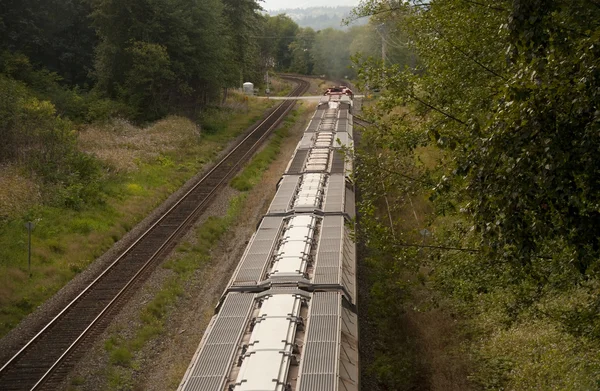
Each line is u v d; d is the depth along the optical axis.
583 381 10.89
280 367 9.34
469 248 10.41
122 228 23.89
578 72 6.41
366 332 15.38
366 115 12.89
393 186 12.35
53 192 25.09
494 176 6.85
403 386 13.16
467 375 13.28
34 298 17.67
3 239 20.47
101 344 15.05
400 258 10.84
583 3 7.11
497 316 13.87
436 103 12.40
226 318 11.29
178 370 13.88
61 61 50.16
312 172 22.14
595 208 6.78
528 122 6.54
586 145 6.13
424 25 12.61
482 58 11.43
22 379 13.49
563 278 9.34
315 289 12.54
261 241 15.40
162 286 18.50
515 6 6.60
